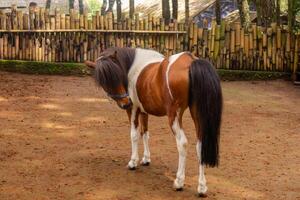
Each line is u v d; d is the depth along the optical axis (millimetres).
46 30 14773
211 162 5215
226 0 26938
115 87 6012
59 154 7254
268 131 8922
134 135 6504
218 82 5227
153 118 9734
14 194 5691
